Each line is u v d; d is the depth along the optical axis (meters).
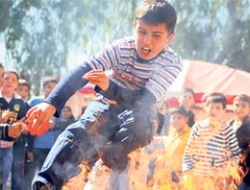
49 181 2.20
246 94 4.37
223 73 4.43
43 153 4.23
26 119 2.10
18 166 4.20
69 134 2.32
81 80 2.22
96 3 3.90
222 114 3.95
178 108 4.04
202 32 4.17
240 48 4.25
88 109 2.41
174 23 2.40
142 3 2.39
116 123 2.36
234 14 4.14
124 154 2.36
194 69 4.41
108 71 2.45
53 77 4.02
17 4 3.85
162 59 2.40
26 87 4.29
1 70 3.89
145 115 2.35
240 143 3.91
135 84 2.39
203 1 4.11
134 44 2.38
